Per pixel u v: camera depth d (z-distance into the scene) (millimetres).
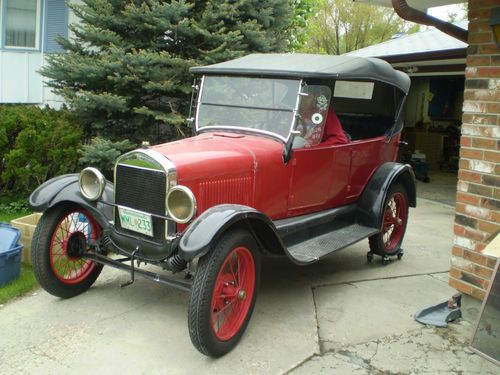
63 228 4355
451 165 13008
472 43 3906
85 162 6977
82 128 7516
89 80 7262
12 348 3627
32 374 3322
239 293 3684
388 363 3537
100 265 4637
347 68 4641
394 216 5777
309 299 4598
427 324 4109
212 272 3357
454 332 3990
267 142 4383
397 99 5918
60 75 7285
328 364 3514
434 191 10242
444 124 14148
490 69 3799
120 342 3736
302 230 4676
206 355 3496
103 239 4238
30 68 10133
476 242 3963
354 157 5227
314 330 3992
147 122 7637
